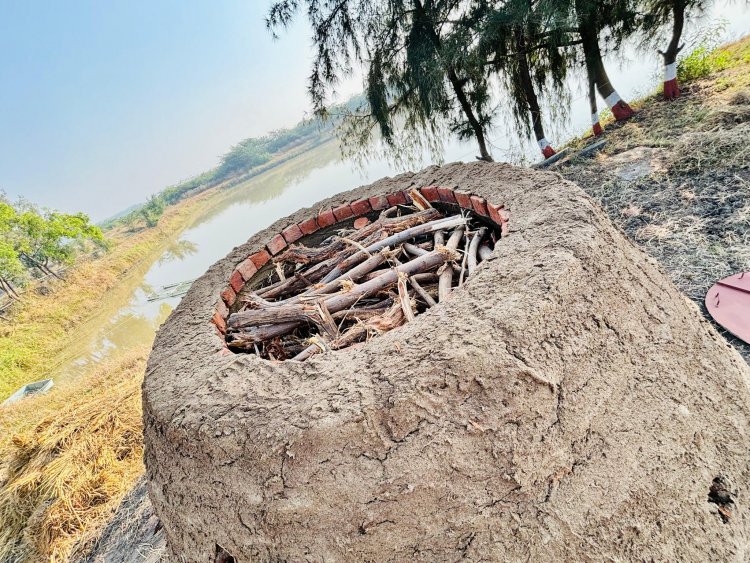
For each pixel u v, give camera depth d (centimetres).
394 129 710
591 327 129
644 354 138
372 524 109
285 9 596
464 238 209
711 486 130
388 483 108
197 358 165
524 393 111
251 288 245
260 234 276
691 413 136
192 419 129
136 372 657
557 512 109
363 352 131
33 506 379
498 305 126
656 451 124
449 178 241
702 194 357
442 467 108
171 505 141
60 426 493
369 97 648
